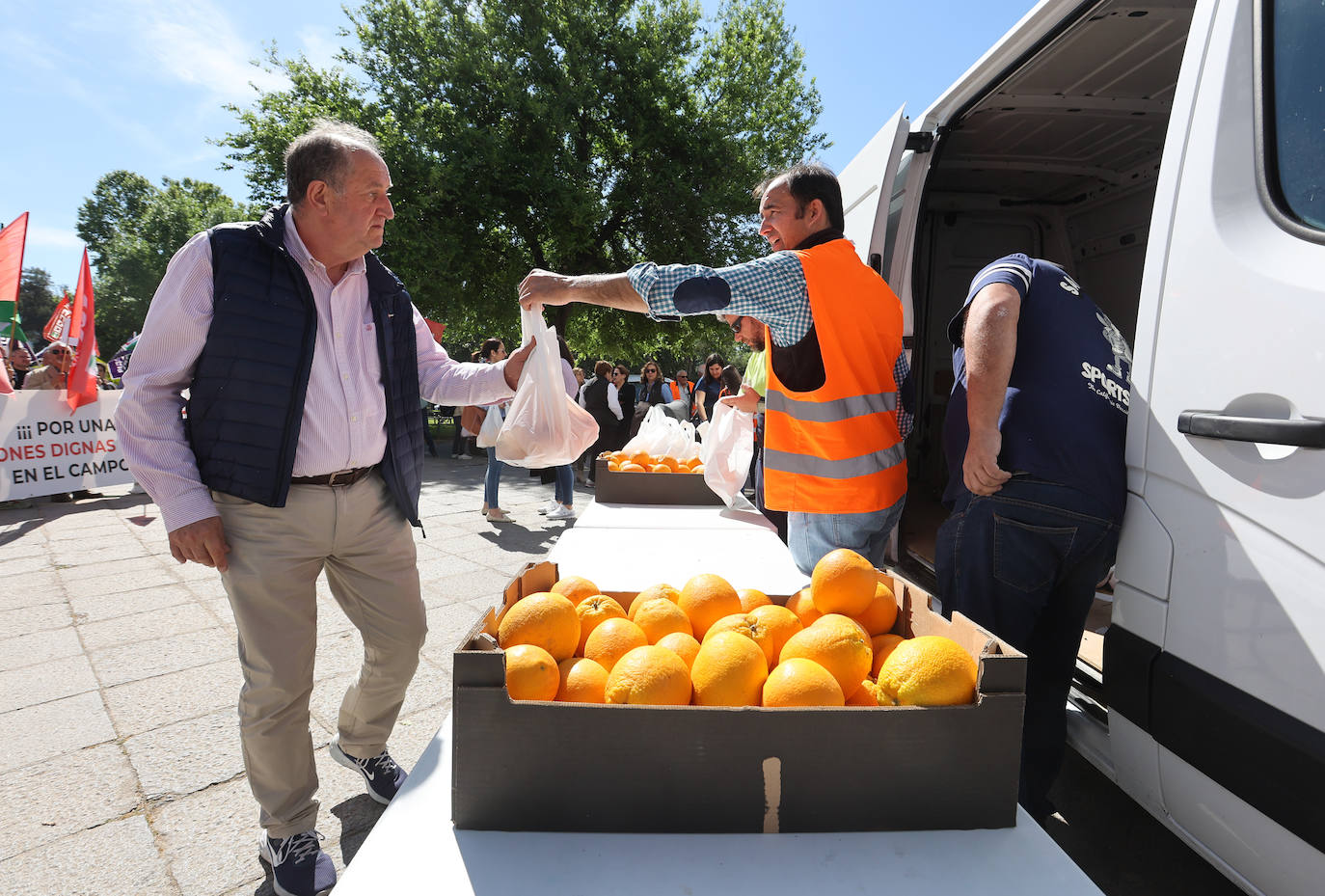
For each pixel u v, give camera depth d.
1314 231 1.14
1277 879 1.17
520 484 9.45
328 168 1.57
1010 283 1.62
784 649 1.06
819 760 0.87
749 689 0.97
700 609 1.24
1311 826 1.06
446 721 1.18
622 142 15.36
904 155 3.19
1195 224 1.37
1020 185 4.39
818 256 1.83
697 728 0.86
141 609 4.01
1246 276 1.23
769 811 0.87
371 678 2.03
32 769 2.45
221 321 1.55
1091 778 2.32
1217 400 1.26
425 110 14.21
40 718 2.79
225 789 2.34
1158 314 1.44
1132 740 1.52
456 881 0.79
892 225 3.12
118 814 2.21
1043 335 1.63
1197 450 1.31
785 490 1.99
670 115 15.29
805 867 0.82
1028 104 3.24
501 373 2.05
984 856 0.85
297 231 1.67
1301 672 1.08
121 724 2.75
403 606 1.93
